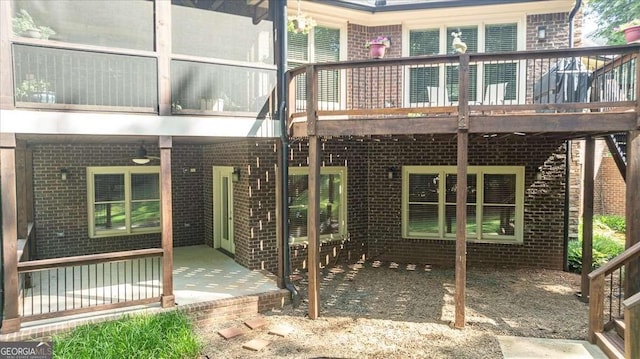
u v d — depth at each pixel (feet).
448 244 31.24
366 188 32.76
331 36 30.53
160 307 20.49
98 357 15.72
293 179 29.50
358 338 19.11
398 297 24.67
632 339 14.23
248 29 23.02
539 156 29.91
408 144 31.81
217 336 19.54
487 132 19.62
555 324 20.61
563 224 29.94
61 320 18.75
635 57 18.62
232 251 31.40
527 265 30.42
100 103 19.25
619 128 18.34
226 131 21.85
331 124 21.22
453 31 30.55
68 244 30.07
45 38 18.57
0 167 17.20
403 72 30.50
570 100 24.12
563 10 28.84
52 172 29.48
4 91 17.17
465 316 21.54
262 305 22.44
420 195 31.99
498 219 30.94
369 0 31.17
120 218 31.91
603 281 18.12
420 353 17.60
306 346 18.35
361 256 32.73
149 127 20.03
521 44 29.43
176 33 21.47
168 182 20.56
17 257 17.66
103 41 19.60
